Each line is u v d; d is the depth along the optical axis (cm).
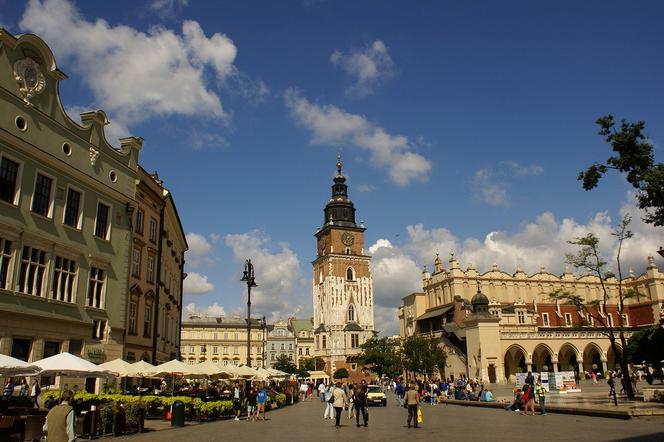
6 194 2958
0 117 2900
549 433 2308
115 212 3856
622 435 2145
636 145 3538
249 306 4859
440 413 3938
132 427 2572
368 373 12631
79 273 3441
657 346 4372
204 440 2256
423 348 8575
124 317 3859
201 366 3806
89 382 3550
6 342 2842
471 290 10194
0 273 2866
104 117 3766
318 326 13912
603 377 8706
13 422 2045
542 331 9025
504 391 6588
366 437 2366
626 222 4569
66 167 3362
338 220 14100
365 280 13788
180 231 6122
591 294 11000
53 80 3306
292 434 2528
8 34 2947
